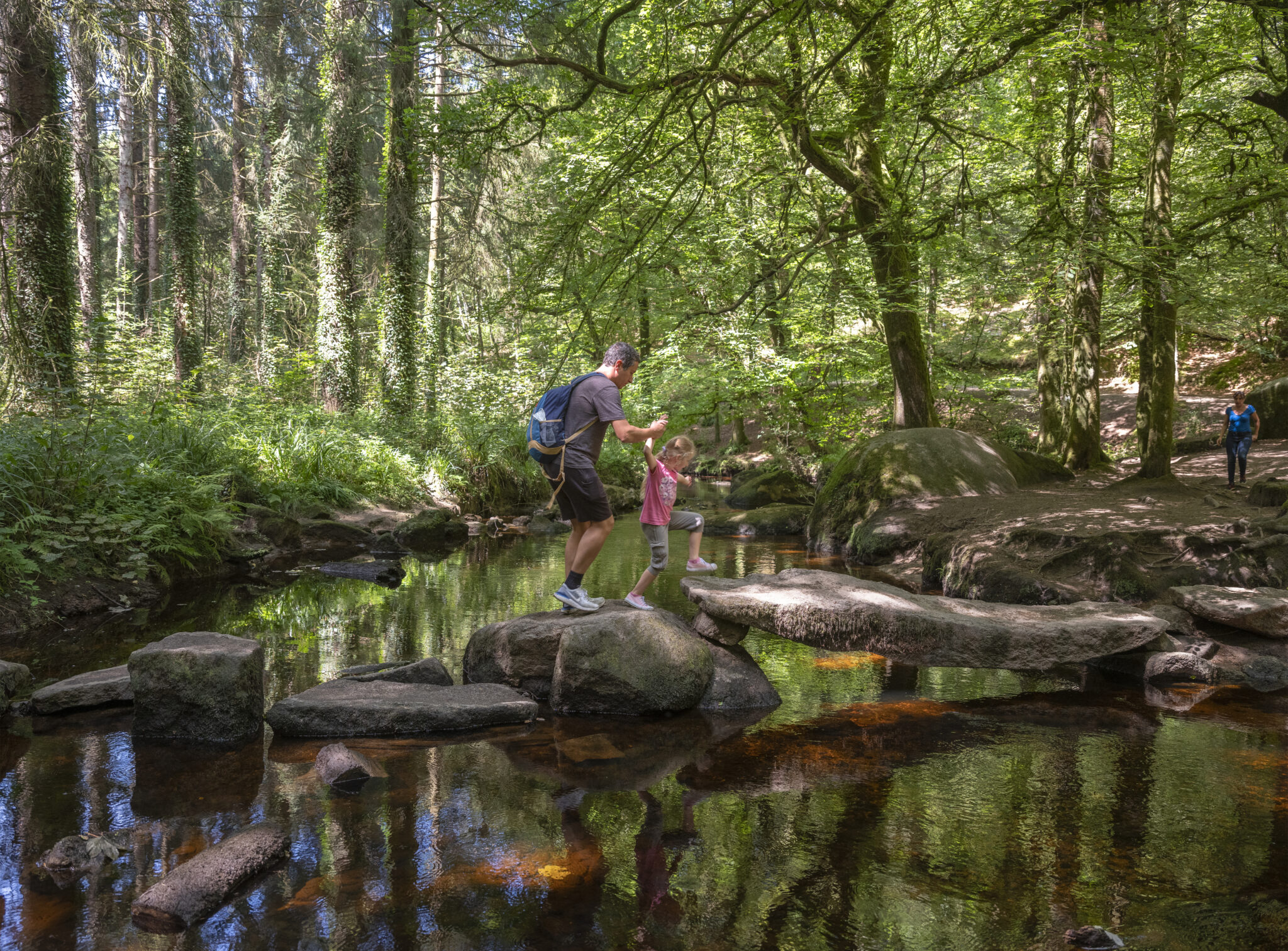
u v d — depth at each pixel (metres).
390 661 5.92
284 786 3.92
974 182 11.88
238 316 26.66
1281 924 2.71
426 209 21.27
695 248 13.73
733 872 3.09
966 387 20.06
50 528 7.83
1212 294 13.28
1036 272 12.14
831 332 17.22
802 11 6.55
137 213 28.50
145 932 2.69
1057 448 17.11
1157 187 11.77
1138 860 3.16
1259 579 7.07
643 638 5.08
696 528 5.55
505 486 16.97
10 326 8.16
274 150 24.16
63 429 8.62
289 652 6.20
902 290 12.95
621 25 12.26
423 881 3.03
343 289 17.08
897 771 4.10
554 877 3.06
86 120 16.83
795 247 12.44
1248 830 3.41
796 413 18.34
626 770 4.12
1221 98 13.76
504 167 18.03
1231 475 12.56
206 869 2.94
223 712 4.58
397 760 4.29
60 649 6.20
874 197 11.66
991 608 5.72
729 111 10.80
